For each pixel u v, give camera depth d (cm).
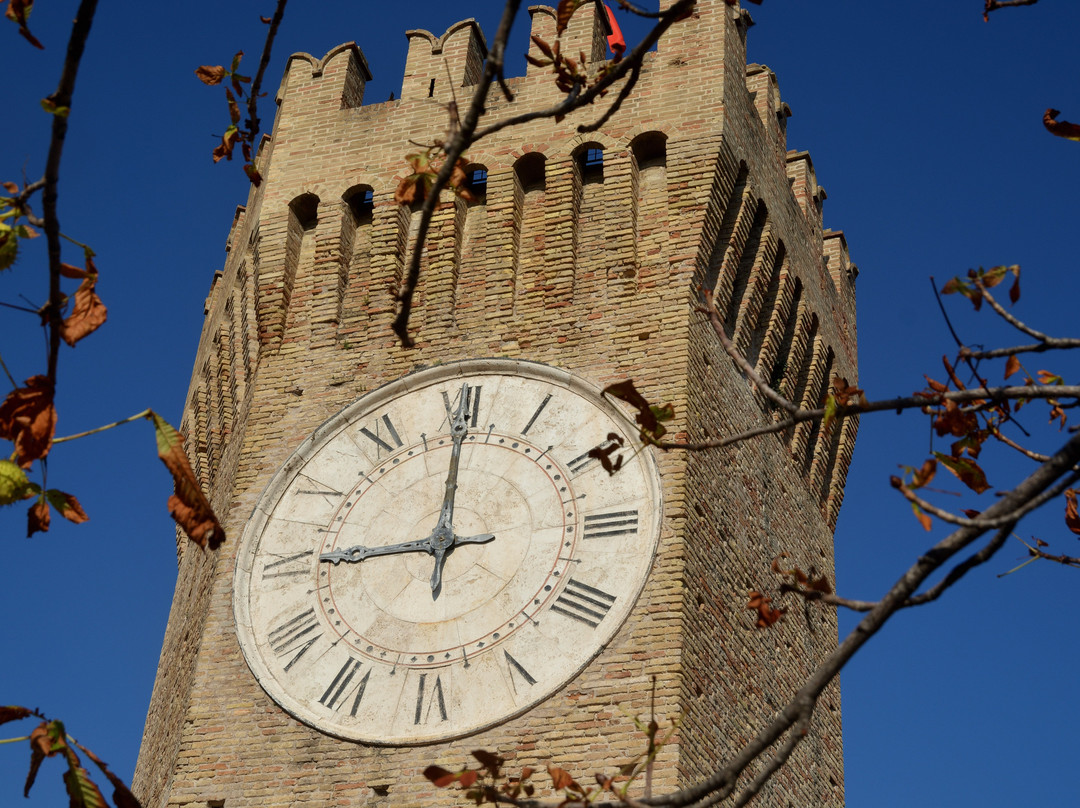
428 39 3612
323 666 2741
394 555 2848
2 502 1363
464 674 2656
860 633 1359
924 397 1483
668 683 2536
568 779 1602
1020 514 1317
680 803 1388
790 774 3039
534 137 3322
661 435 1593
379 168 3412
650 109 3291
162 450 1441
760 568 3091
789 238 3556
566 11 1702
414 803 2522
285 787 2603
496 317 3138
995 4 1555
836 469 3725
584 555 2744
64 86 1298
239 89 1836
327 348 3209
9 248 1340
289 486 3008
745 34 3559
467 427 2981
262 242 3378
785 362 3509
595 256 3170
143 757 3350
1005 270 1503
